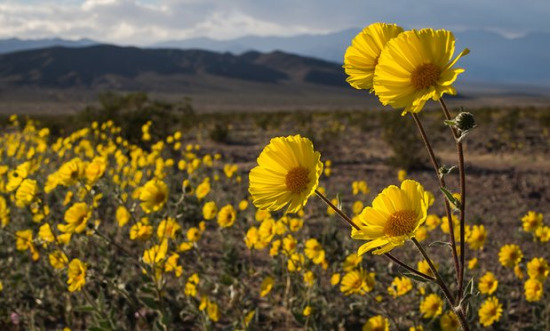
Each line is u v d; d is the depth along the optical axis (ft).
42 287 13.97
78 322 12.13
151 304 9.01
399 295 12.19
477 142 47.78
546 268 10.91
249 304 12.71
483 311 10.71
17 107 237.04
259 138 56.90
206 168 33.35
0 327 12.01
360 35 4.33
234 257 13.43
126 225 17.71
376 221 4.30
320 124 85.76
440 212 22.77
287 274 12.70
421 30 3.88
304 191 4.32
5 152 30.07
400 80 3.93
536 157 39.73
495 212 22.88
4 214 12.84
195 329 11.98
